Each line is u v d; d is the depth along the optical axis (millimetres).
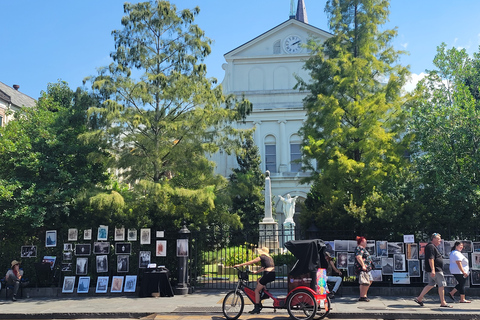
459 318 10266
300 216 16453
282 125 40656
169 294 14086
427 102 16375
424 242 13688
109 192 16438
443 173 15430
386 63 17750
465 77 16703
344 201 15523
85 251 15430
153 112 16672
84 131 17312
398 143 16172
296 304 9781
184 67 17016
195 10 17422
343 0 18047
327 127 16281
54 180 16875
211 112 16078
